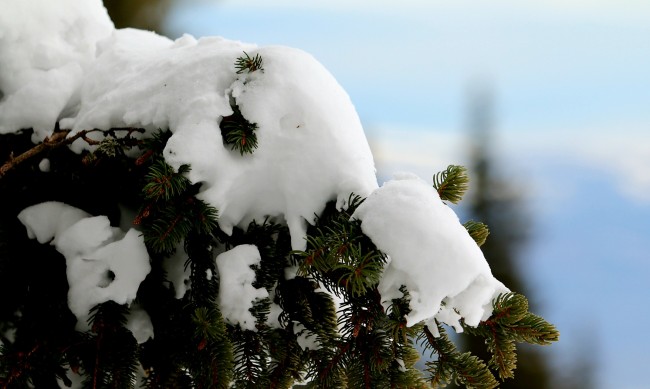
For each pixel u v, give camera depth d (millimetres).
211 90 2611
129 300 2602
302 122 2609
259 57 2629
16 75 2730
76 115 2736
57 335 2619
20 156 2641
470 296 2521
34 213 2664
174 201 2590
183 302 2637
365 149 2641
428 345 2613
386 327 2570
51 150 2668
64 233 2635
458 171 2664
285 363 2623
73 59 2766
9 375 2588
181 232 2580
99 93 2707
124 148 2629
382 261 2541
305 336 2633
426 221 2527
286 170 2605
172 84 2629
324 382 2604
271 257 2627
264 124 2600
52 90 2719
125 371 2607
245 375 2607
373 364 2578
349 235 2547
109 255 2609
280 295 2639
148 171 2635
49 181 2689
